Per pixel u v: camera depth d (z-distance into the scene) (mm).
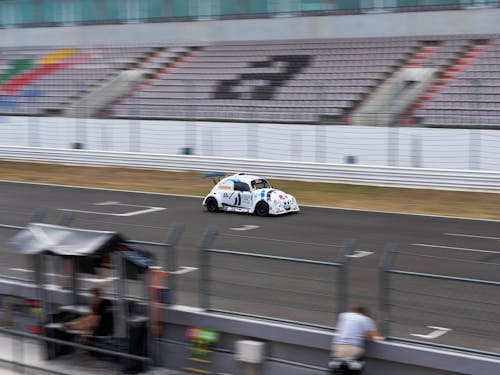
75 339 11367
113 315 11156
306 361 9734
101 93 40188
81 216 22719
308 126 29812
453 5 37406
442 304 10102
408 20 38406
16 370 11070
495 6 36594
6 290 12266
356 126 28875
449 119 30297
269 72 38406
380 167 27328
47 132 35938
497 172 25234
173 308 10805
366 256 16844
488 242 18625
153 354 10859
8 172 32500
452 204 24141
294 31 41156
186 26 43969
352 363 8992
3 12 49062
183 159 31344
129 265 10500
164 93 38750
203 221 21828
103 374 10750
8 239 12242
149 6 45000
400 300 10430
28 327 12141
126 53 44500
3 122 37219
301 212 23438
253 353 9734
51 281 12078
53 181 30266
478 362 8508
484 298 10047
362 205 24422
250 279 10367
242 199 23016
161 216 22719
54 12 47562
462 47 36562
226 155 31656
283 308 10109
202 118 35531
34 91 41938
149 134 33312
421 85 33781
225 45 42875
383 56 37344
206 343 10391
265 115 34469
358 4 39688
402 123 30750
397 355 9039
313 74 37219
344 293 9469
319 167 28484
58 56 45844
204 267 10562
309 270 9906
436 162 27312
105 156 33062
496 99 31141
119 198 26328
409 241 18750
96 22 46500
